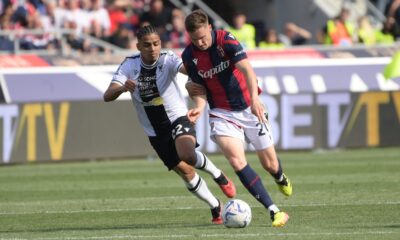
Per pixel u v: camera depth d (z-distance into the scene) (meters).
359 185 43.78
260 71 69.44
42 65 66.88
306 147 63.81
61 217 35.38
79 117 61.06
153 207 37.84
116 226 32.31
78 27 78.50
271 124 63.19
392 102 65.25
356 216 32.97
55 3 79.19
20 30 73.75
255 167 55.50
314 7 90.06
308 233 28.83
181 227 31.45
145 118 32.72
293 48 70.94
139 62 32.16
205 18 29.58
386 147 67.00
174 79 32.34
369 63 71.31
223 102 30.83
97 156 61.38
